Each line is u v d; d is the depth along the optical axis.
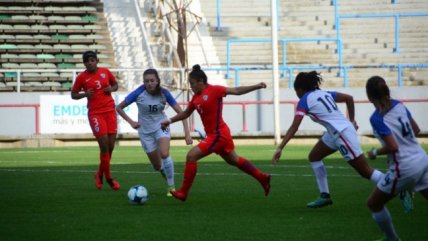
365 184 28.08
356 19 67.69
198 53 65.19
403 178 16.16
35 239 17.62
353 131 20.88
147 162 39.06
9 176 32.12
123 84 62.16
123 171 34.19
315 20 67.75
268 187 23.19
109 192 26.50
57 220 20.23
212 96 22.38
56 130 54.31
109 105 27.42
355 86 63.41
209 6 69.12
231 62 65.25
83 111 54.47
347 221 19.84
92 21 67.38
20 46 64.81
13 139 54.03
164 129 23.33
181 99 56.47
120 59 64.62
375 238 17.48
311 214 21.08
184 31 58.94
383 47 66.38
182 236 17.84
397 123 16.28
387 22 67.62
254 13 68.94
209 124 22.62
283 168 34.91
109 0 69.25
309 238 17.52
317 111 21.00
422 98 57.84
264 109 57.34
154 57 64.38
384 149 16.16
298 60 65.50
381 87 16.38
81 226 19.27
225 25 67.75
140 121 25.73
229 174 32.41
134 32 66.56
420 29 67.19
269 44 66.12
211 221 19.94
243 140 55.41
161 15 65.56
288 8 68.50
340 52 63.09
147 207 22.66
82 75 27.41
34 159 41.53
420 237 17.59
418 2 68.62
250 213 21.33
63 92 58.41
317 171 22.08
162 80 59.84
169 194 25.28
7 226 19.33
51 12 67.69
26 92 57.06
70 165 37.59
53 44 65.50
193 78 22.44
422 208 22.00
